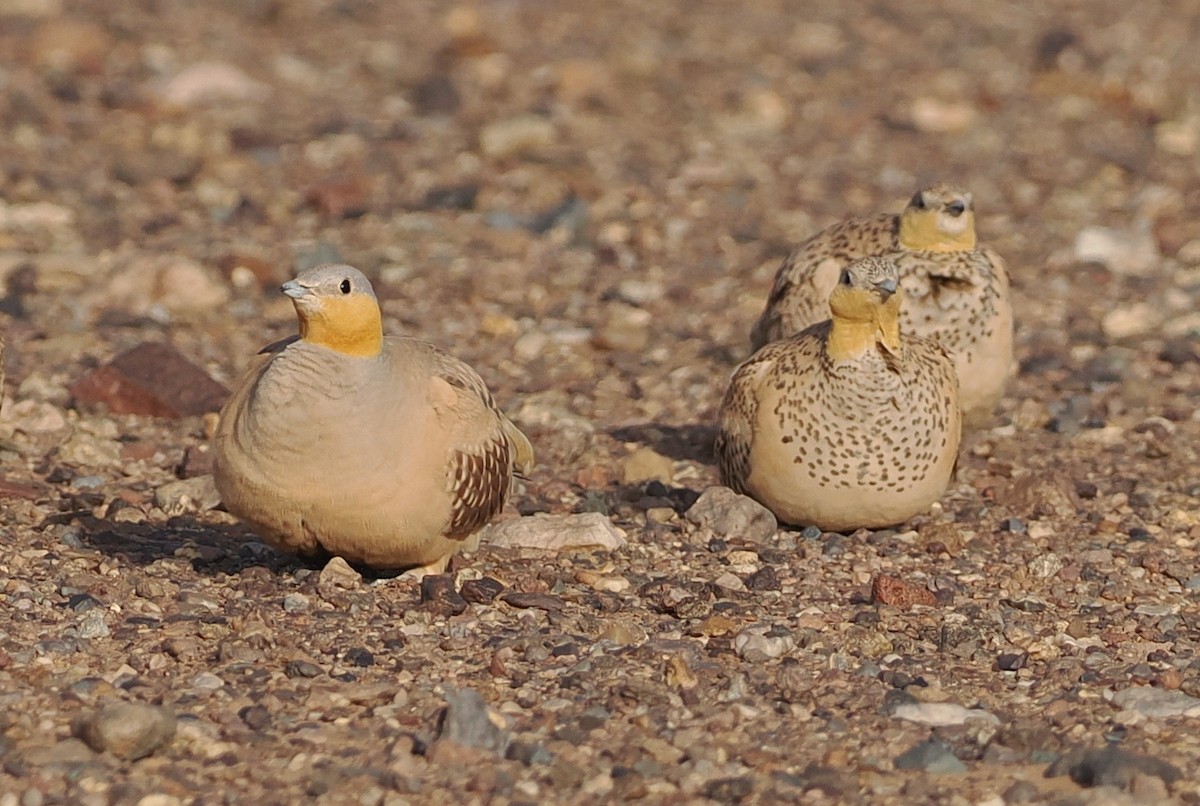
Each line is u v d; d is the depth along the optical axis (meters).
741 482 12.06
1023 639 10.21
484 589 10.46
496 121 24.61
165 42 29.42
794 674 9.36
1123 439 14.49
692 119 26.44
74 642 9.46
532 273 19.08
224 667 9.29
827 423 11.44
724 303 18.55
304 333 9.77
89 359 15.80
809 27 32.94
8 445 13.48
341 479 9.84
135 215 20.64
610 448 14.22
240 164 22.95
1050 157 24.98
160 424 14.38
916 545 11.85
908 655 9.98
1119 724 8.98
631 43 31.09
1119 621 10.58
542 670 9.45
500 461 10.61
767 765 8.42
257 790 8.01
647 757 8.48
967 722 8.96
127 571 10.73
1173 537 12.19
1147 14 34.94
